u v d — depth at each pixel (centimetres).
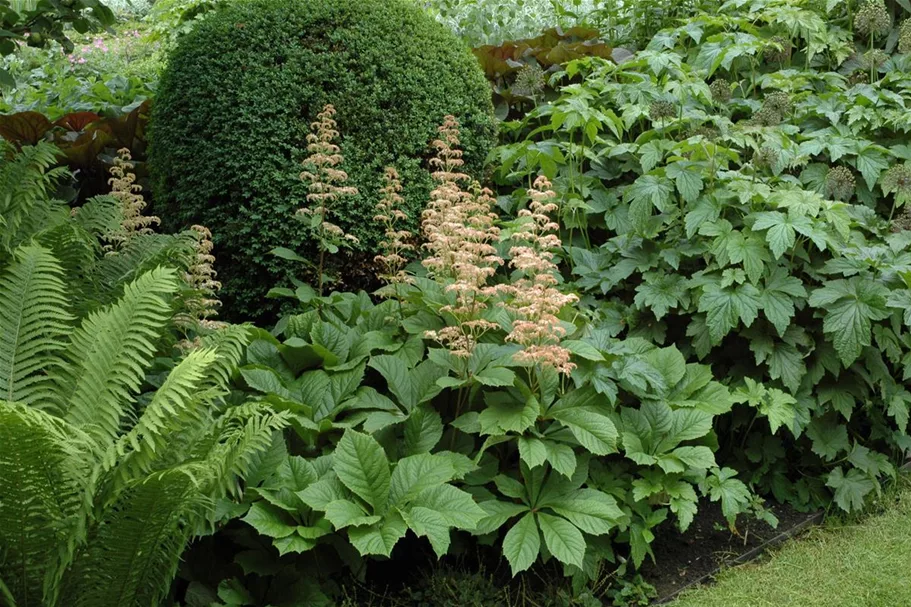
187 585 327
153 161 499
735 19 645
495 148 533
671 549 388
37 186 356
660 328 453
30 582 264
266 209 455
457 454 349
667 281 454
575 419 353
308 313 414
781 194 456
